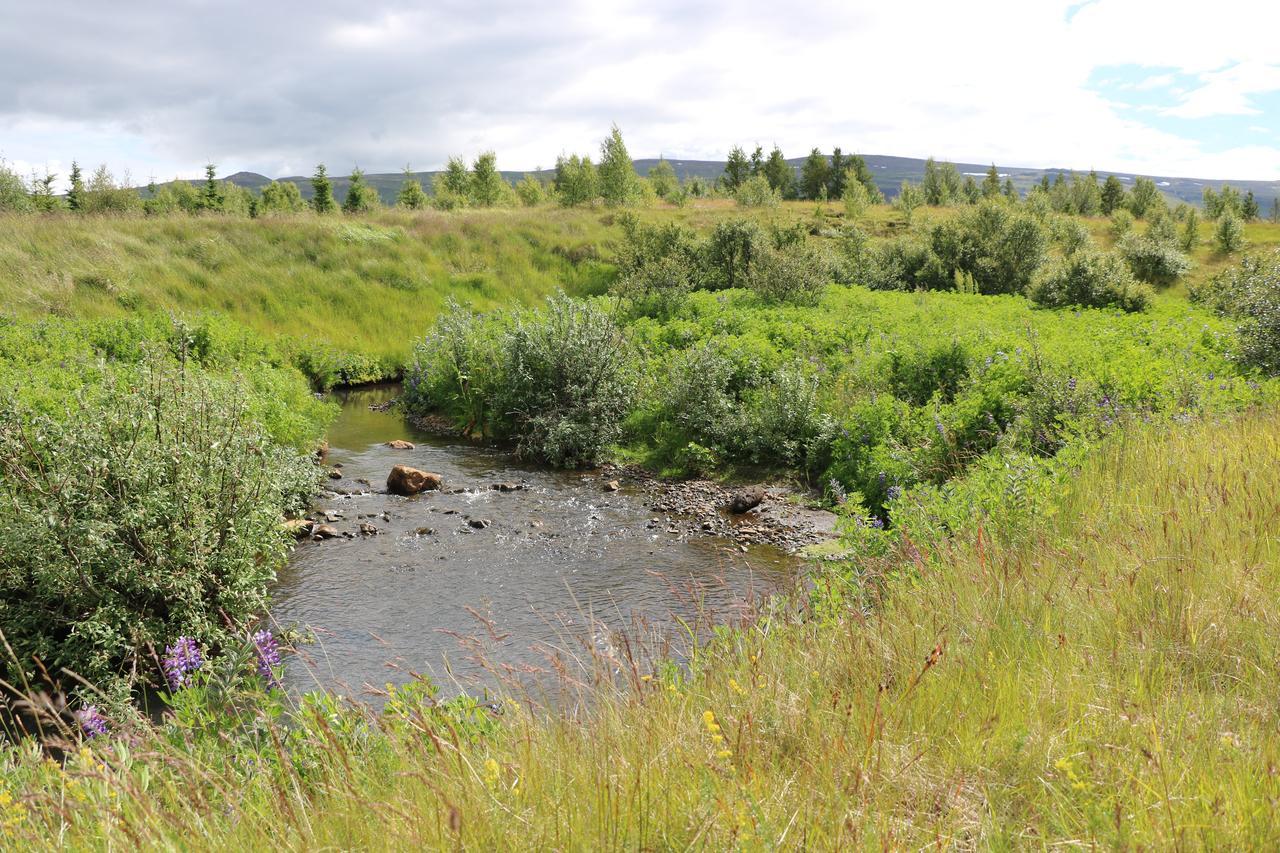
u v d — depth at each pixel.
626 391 15.71
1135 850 2.36
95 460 6.81
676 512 11.52
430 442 16.12
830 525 10.64
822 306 23.73
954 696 3.56
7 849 2.78
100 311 23.09
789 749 3.27
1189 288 31.20
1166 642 3.75
